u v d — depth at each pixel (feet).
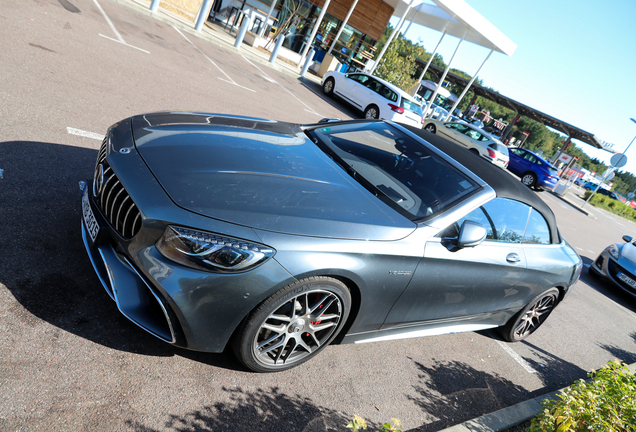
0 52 16.61
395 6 69.62
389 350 10.64
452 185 10.05
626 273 25.59
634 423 8.36
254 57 47.03
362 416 8.13
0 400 5.45
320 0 63.41
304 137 11.03
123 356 6.94
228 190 7.26
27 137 11.94
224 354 8.00
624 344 18.89
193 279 6.40
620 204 119.55
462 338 13.01
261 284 6.63
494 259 10.29
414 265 8.50
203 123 9.75
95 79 18.81
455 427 8.48
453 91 268.41
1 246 7.76
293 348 7.94
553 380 13.01
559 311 19.38
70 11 27.66
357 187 9.14
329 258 7.15
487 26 64.23
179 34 38.27
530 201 11.45
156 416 6.26
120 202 7.08
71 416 5.70
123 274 6.91
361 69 72.13
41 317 6.85
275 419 7.15
